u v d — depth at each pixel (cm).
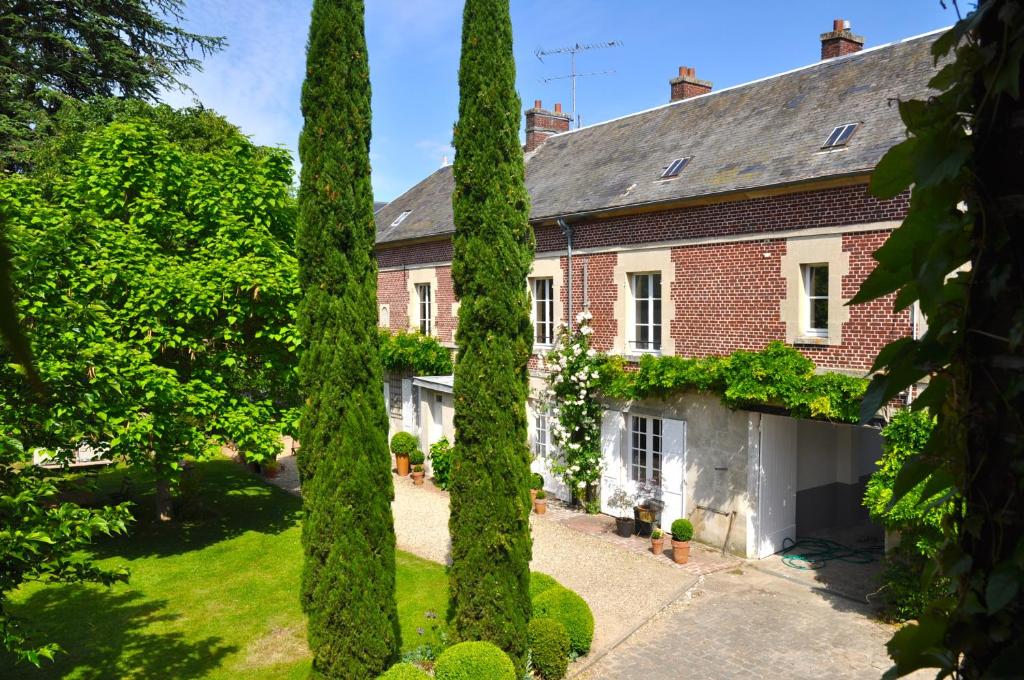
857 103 1310
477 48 884
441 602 1139
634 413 1542
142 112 2277
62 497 1744
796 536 1427
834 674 923
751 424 1317
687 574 1264
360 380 806
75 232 1270
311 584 798
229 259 1418
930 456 162
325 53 809
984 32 146
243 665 958
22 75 2134
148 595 1200
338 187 805
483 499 863
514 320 879
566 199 1706
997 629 139
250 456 1423
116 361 1186
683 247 1402
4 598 621
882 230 1103
